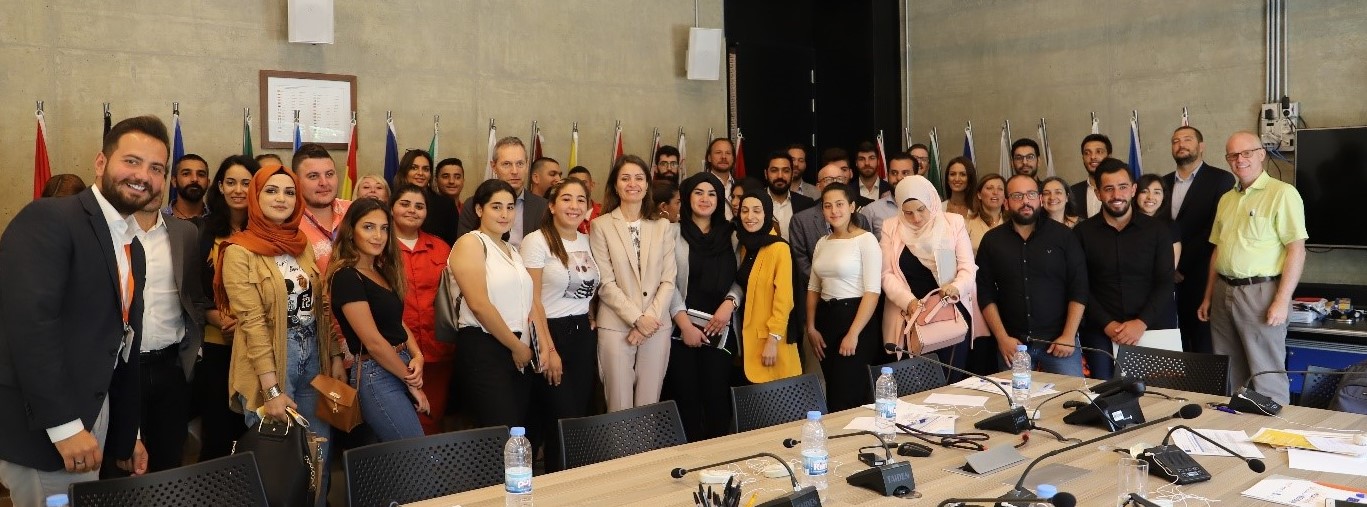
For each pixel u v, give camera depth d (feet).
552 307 14.98
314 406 12.67
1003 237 17.17
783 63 29.55
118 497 7.84
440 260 15.88
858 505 8.23
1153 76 23.97
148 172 9.86
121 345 9.99
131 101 19.45
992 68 27.20
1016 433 10.62
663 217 16.37
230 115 20.45
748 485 8.81
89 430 9.62
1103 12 24.82
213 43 20.25
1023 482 8.71
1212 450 9.73
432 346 15.52
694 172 26.68
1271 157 21.93
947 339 16.34
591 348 15.38
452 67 22.99
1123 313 16.90
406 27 22.40
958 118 28.04
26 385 9.20
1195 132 19.35
